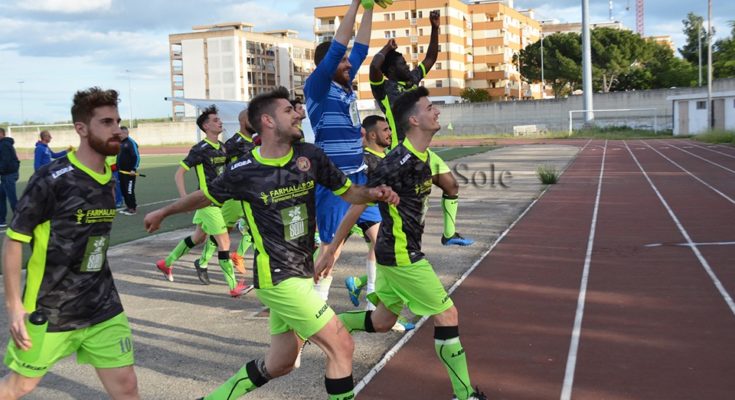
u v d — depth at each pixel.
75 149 3.43
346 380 3.57
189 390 4.54
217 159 7.22
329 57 5.00
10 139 14.12
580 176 20.16
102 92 3.33
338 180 3.79
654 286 6.86
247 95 100.00
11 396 3.36
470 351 5.09
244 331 5.89
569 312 6.05
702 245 8.88
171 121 64.31
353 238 10.62
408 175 3.94
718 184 16.66
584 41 51.50
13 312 3.21
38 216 3.22
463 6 85.94
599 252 8.74
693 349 4.97
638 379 4.43
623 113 54.28
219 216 7.07
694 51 86.38
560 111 56.62
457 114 60.16
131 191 14.73
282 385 4.52
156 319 6.33
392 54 5.69
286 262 3.57
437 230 11.08
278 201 3.55
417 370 4.72
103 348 3.45
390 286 4.16
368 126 6.12
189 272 8.55
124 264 9.11
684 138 42.78
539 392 4.28
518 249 9.13
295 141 3.62
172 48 100.75
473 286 7.12
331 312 3.62
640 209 12.75
